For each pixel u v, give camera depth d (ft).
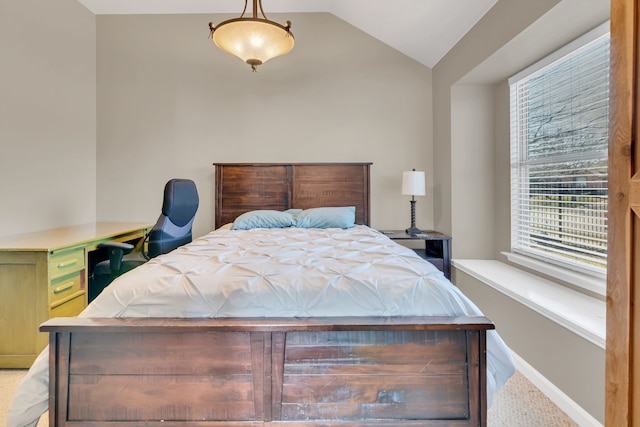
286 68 11.51
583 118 6.84
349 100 11.56
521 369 6.67
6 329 6.71
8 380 6.36
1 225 8.10
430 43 10.23
